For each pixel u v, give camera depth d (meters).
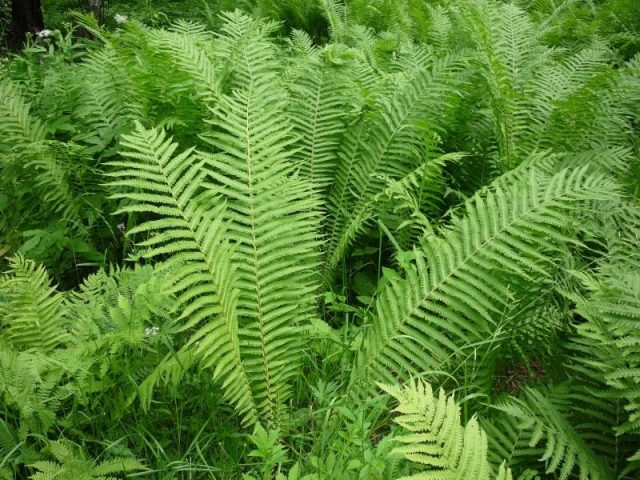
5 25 8.98
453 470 1.67
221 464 2.21
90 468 1.98
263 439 1.81
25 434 2.07
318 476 1.89
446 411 1.77
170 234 2.18
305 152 3.76
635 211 3.05
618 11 6.86
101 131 3.80
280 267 2.46
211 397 2.36
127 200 3.53
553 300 2.89
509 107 3.80
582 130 4.09
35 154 3.44
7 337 2.45
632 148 4.26
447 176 4.07
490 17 5.09
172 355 2.34
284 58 5.23
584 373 2.37
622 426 1.99
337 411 2.31
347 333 2.91
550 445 1.99
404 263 2.69
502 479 1.69
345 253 3.55
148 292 2.39
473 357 2.56
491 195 2.62
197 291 2.15
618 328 2.22
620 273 2.46
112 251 3.69
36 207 3.71
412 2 7.38
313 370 2.67
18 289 2.47
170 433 2.35
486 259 2.52
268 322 2.42
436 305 2.46
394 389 1.78
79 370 2.18
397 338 2.45
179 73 3.60
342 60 4.06
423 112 3.75
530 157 3.48
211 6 8.06
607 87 4.41
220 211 2.46
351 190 3.69
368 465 1.78
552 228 2.76
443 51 5.62
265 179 2.55
